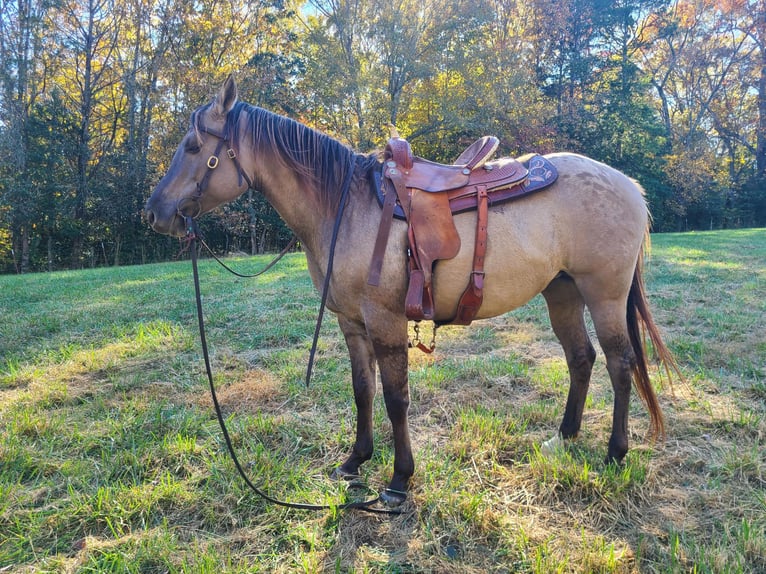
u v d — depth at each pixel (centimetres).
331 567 182
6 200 1783
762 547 178
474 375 370
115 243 2123
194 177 218
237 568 181
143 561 187
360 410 245
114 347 448
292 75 2209
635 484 219
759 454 243
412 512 213
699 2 2911
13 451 259
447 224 214
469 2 1981
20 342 480
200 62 2120
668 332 455
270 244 2352
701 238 1484
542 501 216
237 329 509
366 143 1942
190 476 245
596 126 2466
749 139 3139
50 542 201
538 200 230
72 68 2117
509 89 2039
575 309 264
